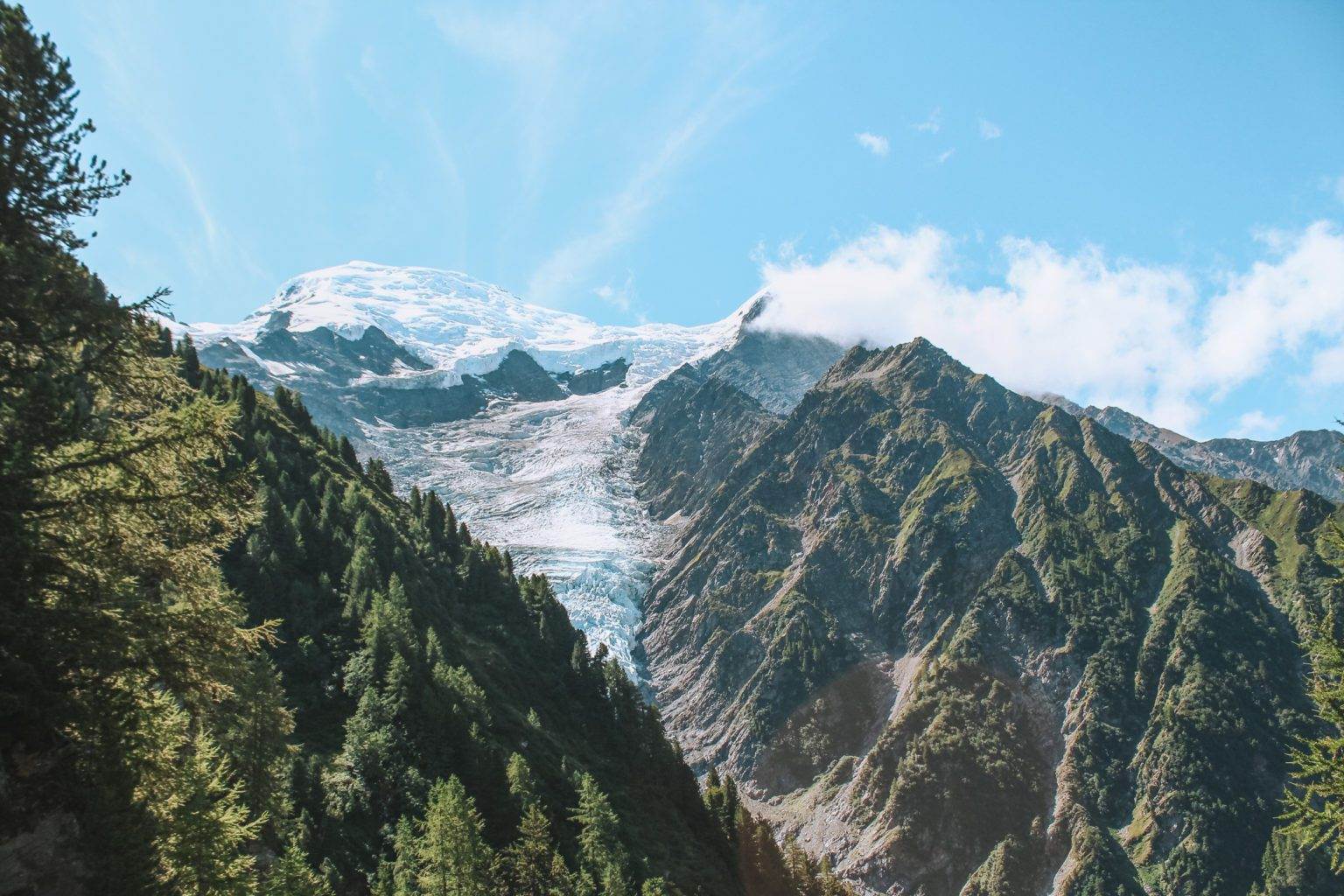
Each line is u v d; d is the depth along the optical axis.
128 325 27.19
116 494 26.58
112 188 27.91
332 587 98.56
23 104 26.31
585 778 86.31
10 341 25.39
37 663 24.02
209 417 27.69
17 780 24.73
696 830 119.00
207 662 27.86
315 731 80.12
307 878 43.75
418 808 72.00
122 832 26.42
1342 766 31.84
